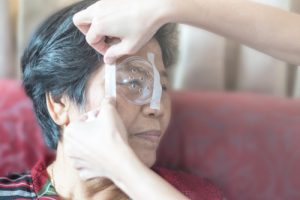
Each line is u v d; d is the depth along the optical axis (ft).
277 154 4.17
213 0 2.72
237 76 4.76
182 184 3.74
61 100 3.16
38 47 3.16
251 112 4.24
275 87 4.66
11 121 4.14
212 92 4.47
